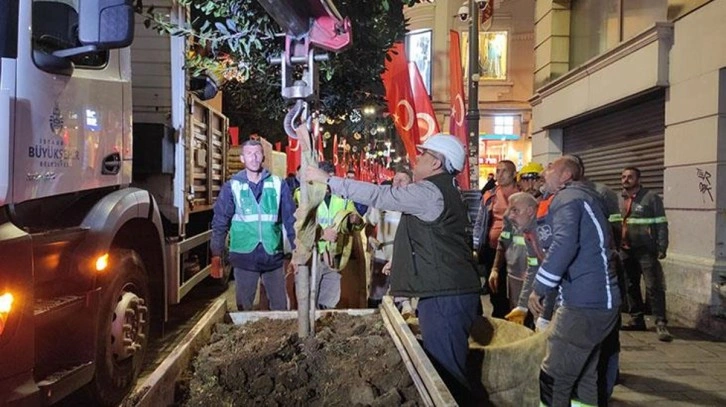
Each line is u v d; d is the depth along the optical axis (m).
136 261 4.75
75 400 4.29
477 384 4.15
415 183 3.71
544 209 4.85
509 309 6.64
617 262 4.22
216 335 4.14
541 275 3.92
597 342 3.92
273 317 4.73
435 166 3.76
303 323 3.99
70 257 4.00
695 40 7.99
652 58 8.80
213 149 8.91
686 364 6.28
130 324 4.54
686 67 8.20
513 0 29.36
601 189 6.17
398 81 8.50
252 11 5.26
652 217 7.42
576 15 12.91
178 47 6.87
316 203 3.76
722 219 7.57
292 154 14.82
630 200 7.61
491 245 7.18
